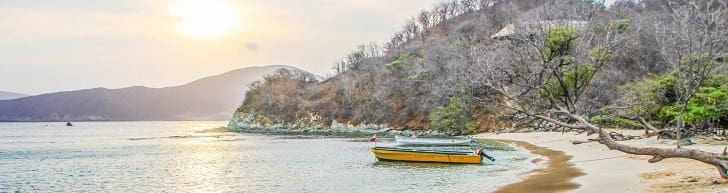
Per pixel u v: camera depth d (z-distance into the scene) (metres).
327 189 27.41
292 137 95.31
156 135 120.75
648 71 38.28
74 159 52.09
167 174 36.75
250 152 57.22
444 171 32.91
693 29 18.77
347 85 123.94
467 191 24.64
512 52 16.02
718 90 38.59
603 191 21.44
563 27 14.72
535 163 35.88
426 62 106.62
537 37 14.79
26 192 29.88
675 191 19.23
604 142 15.27
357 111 118.12
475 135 81.31
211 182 31.84
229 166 41.56
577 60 14.50
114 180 34.12
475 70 18.73
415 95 106.62
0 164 47.16
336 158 46.03
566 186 23.97
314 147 63.41
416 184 27.73
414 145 61.59
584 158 36.75
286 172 35.97
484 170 32.75
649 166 28.34
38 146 78.44
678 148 15.19
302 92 140.62
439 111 91.94
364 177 31.50
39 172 39.97
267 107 141.50
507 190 24.09
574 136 60.09
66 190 30.33
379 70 126.06
